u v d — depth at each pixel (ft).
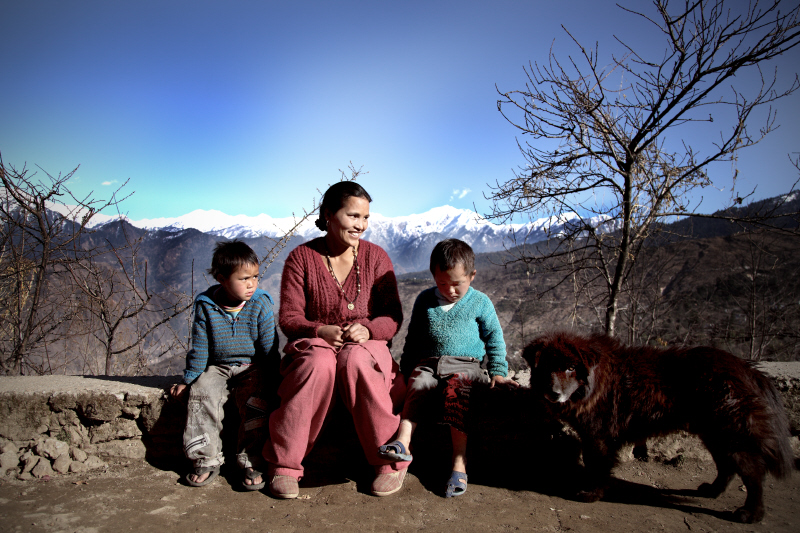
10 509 7.15
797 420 9.84
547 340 8.14
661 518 7.35
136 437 9.15
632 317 19.24
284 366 8.32
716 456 7.72
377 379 7.78
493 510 7.54
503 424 9.20
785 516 7.48
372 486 7.95
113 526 6.67
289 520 7.00
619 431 8.02
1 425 8.86
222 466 8.90
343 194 8.38
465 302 8.98
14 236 15.75
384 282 9.14
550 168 15.23
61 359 19.26
